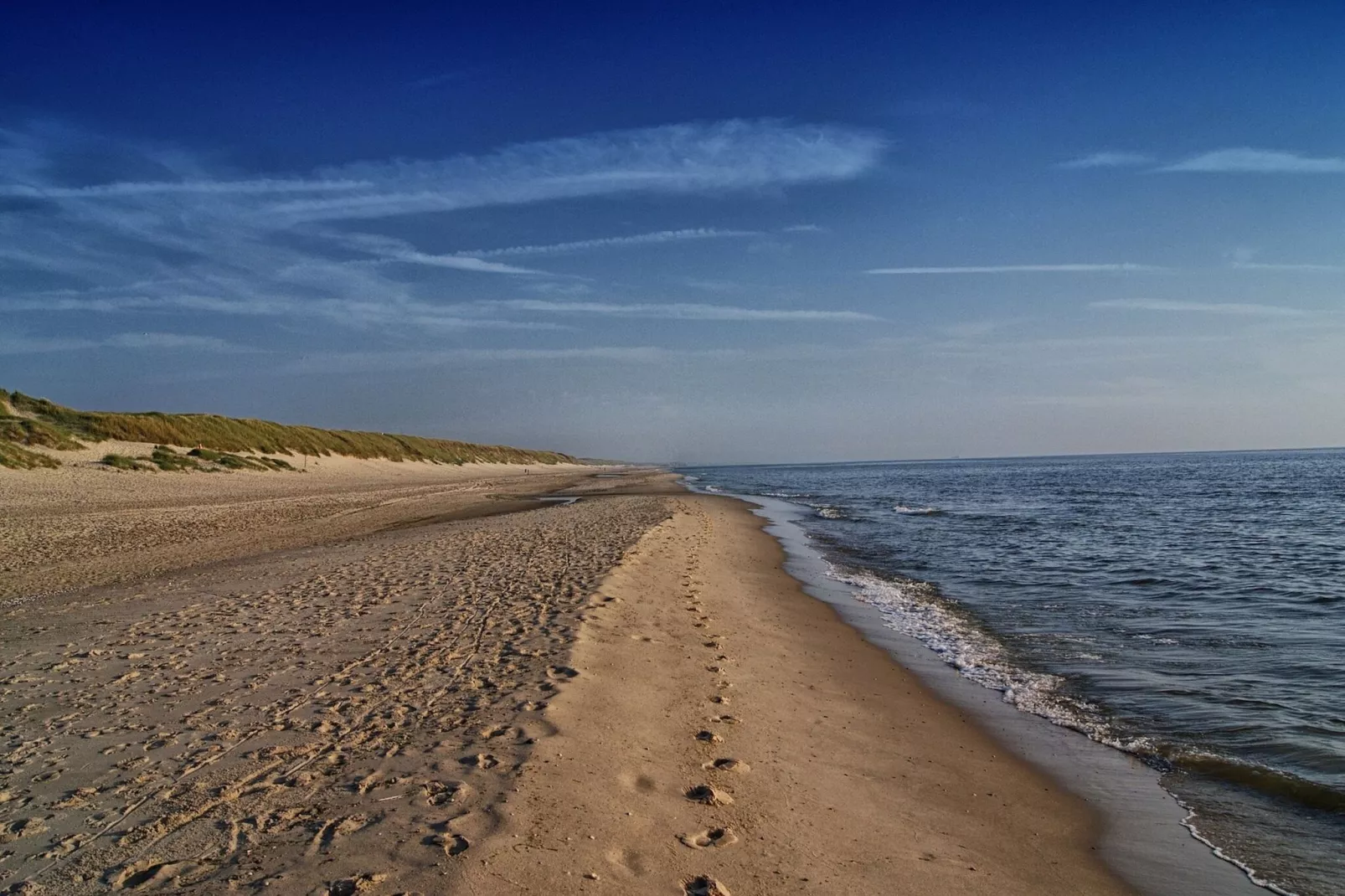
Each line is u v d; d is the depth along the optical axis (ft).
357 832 13.52
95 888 12.01
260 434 179.93
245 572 44.62
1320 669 28.07
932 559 58.80
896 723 22.82
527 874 12.24
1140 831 16.58
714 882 12.75
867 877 13.74
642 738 18.75
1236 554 60.03
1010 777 19.27
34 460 106.73
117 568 47.85
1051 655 30.81
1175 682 26.89
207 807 14.65
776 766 18.31
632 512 84.89
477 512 91.30
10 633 30.25
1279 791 18.40
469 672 23.16
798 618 37.11
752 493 159.84
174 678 23.24
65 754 17.43
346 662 24.57
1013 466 468.34
